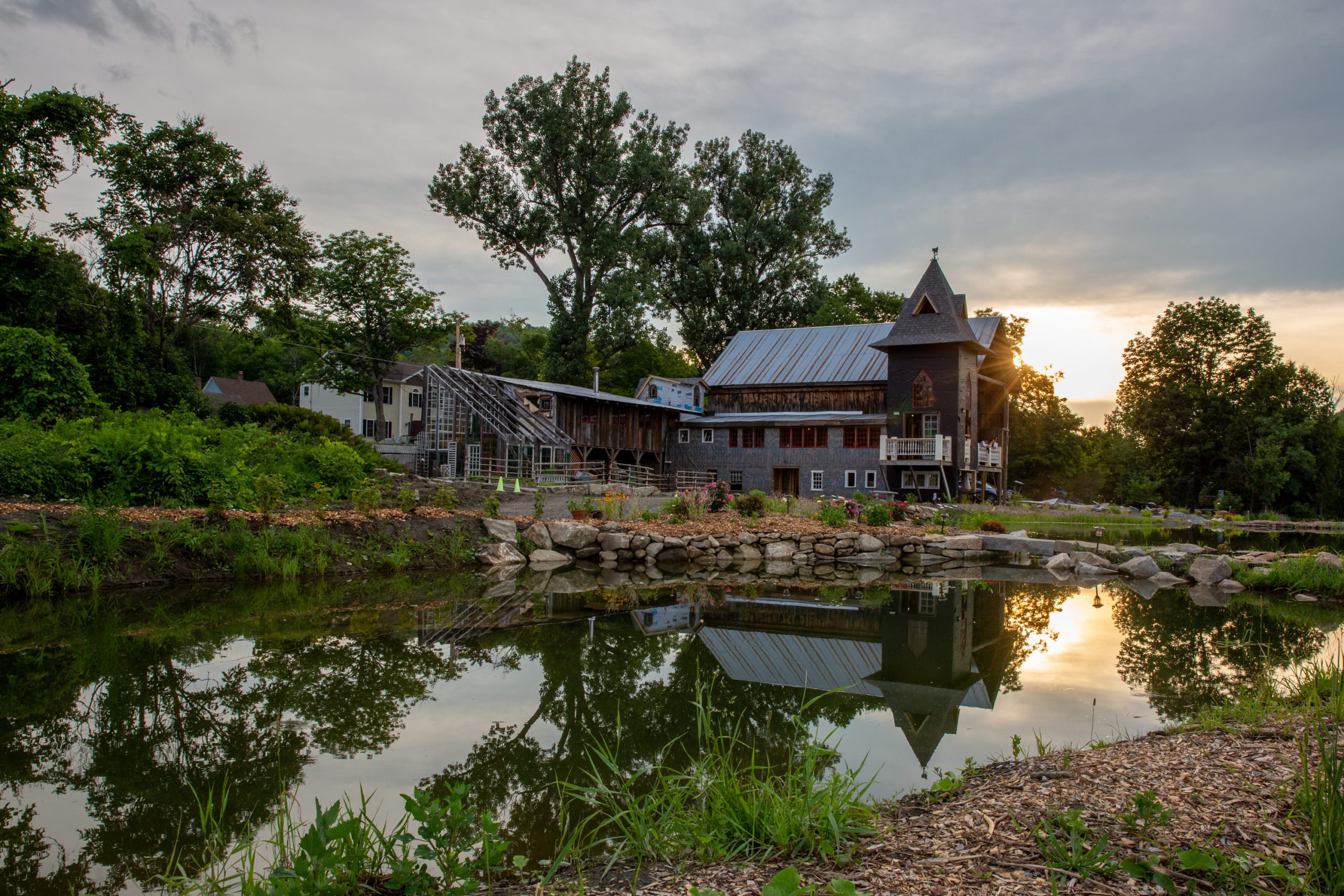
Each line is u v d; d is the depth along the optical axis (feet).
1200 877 11.87
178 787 19.47
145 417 83.10
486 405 130.00
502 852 14.42
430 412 138.92
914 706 27.07
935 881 12.17
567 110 160.25
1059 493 218.59
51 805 18.39
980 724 24.75
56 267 100.32
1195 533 116.37
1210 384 197.47
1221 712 23.12
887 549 78.69
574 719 25.39
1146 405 200.23
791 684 30.17
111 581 48.70
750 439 146.51
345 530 63.46
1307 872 11.69
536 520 76.33
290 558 57.06
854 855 13.60
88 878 15.06
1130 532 110.11
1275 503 191.52
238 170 132.05
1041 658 34.99
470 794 19.24
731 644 37.63
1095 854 12.41
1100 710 26.40
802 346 159.22
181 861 15.67
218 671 30.55
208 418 104.06
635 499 97.35
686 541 75.77
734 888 12.53
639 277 165.48
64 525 50.01
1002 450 151.43
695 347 201.57
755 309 196.75
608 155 163.43
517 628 40.40
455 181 163.84
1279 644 37.65
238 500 64.80
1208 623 44.01
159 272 119.24
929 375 131.64
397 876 12.44
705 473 146.72
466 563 65.87
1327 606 50.44
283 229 133.39
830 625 43.16
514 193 166.61
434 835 12.73
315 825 12.47
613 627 41.37
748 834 14.88
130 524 53.31
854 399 145.07
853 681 30.83
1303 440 190.80
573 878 13.85
